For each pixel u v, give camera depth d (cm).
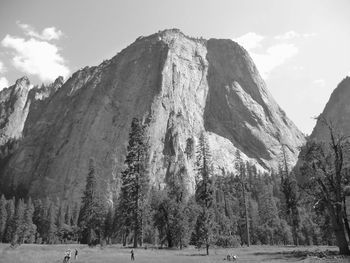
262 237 9000
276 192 14212
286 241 9006
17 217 11638
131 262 3378
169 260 3616
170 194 6944
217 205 8812
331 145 3884
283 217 9738
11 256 3484
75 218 15888
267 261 3362
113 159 19838
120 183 18412
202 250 5547
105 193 17638
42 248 5372
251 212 9488
